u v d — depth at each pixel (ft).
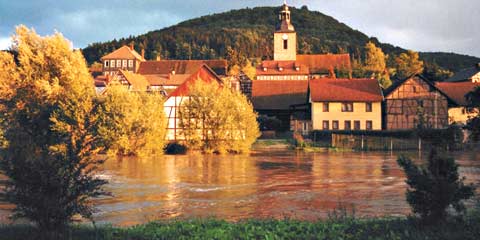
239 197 79.36
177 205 71.82
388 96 240.12
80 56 166.61
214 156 172.45
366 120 238.27
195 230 45.34
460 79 345.10
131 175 111.14
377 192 84.17
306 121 248.93
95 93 171.73
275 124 247.29
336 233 42.34
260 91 280.72
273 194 82.43
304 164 139.23
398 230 41.86
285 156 171.53
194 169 125.08
